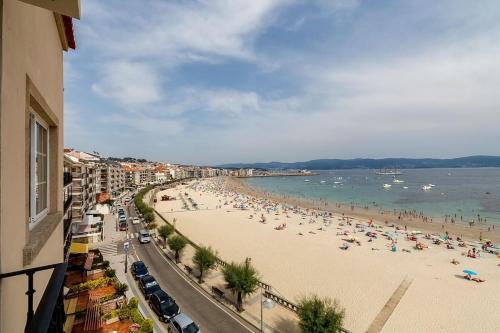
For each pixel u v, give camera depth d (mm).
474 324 27906
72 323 21109
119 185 132250
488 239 63750
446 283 37812
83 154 82688
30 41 4176
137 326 20188
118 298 24422
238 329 24000
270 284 35844
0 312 2762
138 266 32781
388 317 28812
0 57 2775
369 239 60188
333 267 42656
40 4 3344
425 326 27344
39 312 2484
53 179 6617
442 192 158000
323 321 21594
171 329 21469
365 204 120750
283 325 25062
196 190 171500
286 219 85375
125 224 56344
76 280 29094
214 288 30125
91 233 46969
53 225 5680
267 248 52344
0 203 2809
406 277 39656
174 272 35531
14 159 3287
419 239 62625
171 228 46625
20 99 3568
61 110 7559
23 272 2893
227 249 51188
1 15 2805
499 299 33250
